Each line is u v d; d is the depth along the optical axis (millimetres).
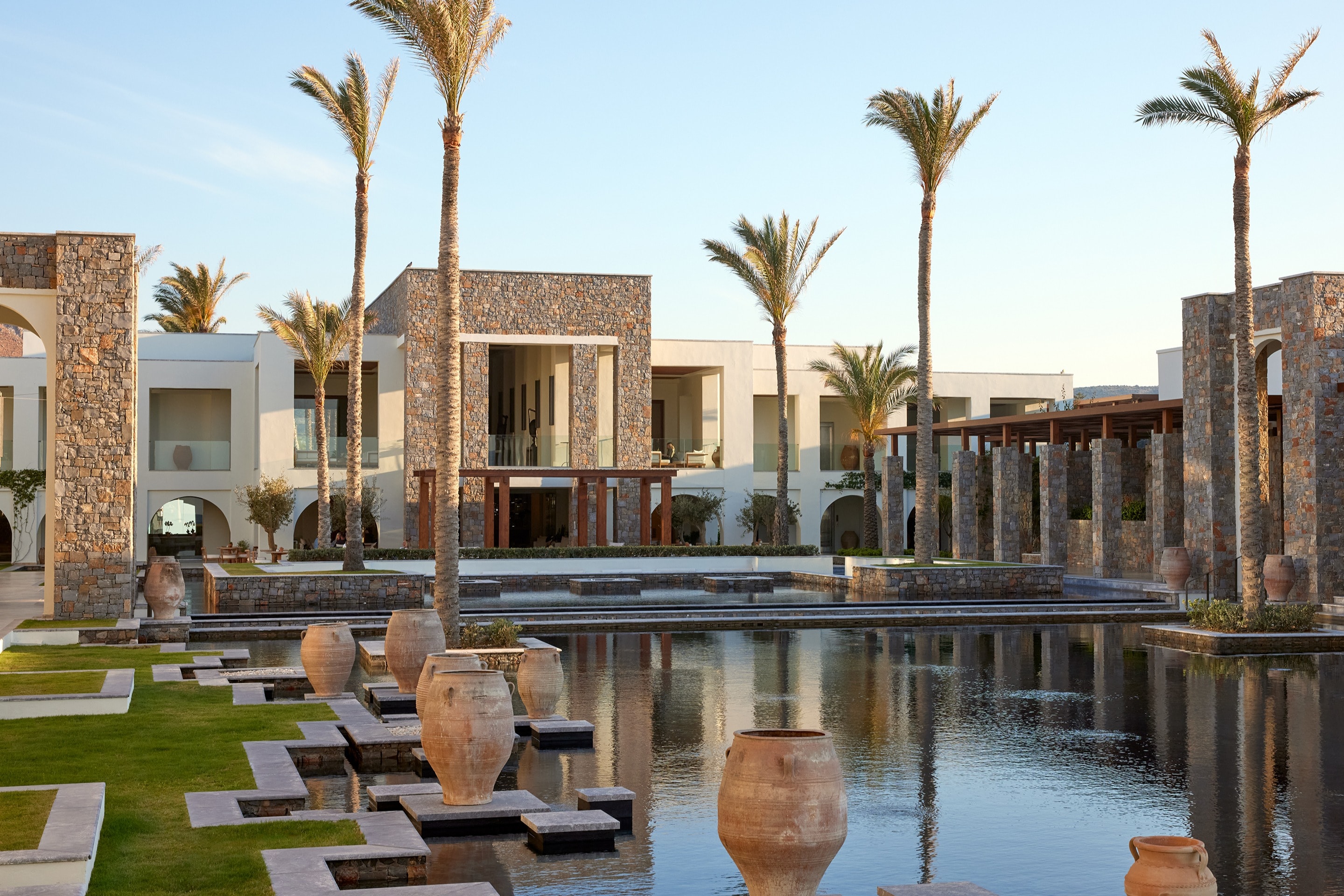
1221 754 11047
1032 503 36594
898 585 26234
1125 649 19344
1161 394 37500
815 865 5883
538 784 9766
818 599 26094
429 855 7207
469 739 8453
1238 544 25609
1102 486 30000
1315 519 23078
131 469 19750
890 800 9297
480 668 9680
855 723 12570
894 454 38719
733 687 14992
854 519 47375
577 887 7090
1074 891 7098
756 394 43875
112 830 7246
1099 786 9742
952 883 6730
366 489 37562
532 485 36812
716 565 32031
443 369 17047
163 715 11336
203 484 39781
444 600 16906
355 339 25656
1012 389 46062
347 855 6863
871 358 39906
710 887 7102
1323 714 13188
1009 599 25922
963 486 35719
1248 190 19188
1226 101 18969
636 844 8055
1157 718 12930
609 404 40031
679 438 46344
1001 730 12203
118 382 19719
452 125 17141
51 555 19453
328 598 24109
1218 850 7930
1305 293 23375
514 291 37281
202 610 23359
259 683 13938
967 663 17484
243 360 41719
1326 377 23141
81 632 17656
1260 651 18750
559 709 13344
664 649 19141
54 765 8984
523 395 42219
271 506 36125
